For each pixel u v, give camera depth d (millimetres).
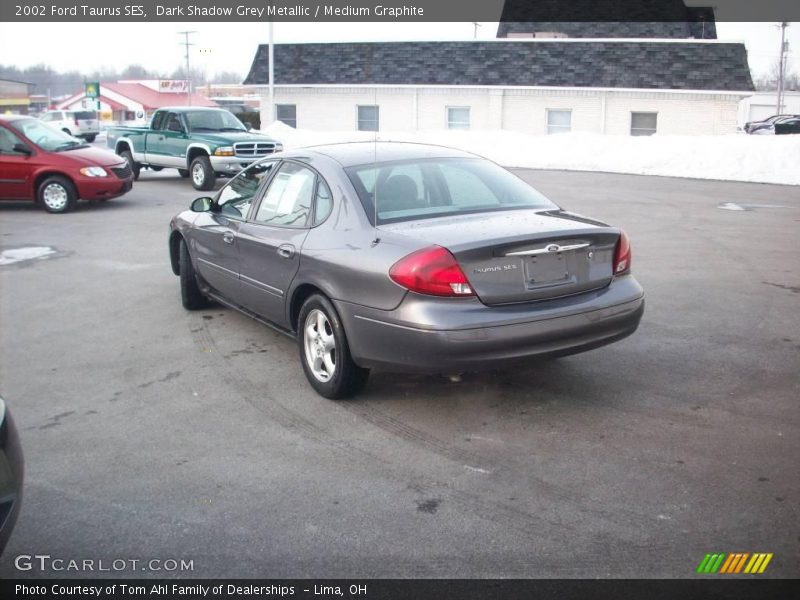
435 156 5684
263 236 5777
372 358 4762
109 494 4020
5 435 3096
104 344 6605
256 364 6016
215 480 4145
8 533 2973
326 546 3502
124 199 15852
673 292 8023
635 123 28062
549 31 30984
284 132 27281
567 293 4734
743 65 27188
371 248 4730
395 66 30047
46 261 9969
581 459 4293
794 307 7395
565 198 15570
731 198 15602
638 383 5434
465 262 4441
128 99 81062
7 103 94938
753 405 5016
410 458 4355
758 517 3660
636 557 3361
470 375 5621
